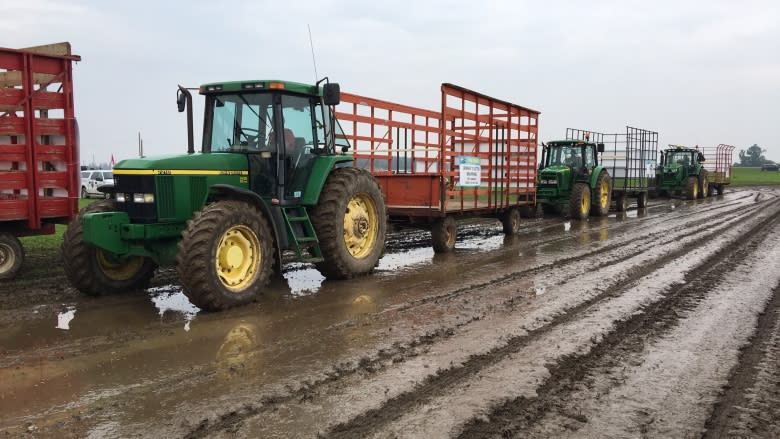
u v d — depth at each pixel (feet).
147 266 22.34
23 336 16.07
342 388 12.43
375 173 34.09
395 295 21.22
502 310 19.02
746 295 21.36
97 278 20.72
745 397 12.31
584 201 52.70
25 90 23.86
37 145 24.49
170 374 13.21
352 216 24.86
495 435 10.41
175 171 20.10
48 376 13.10
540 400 11.96
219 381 12.79
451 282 23.61
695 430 10.77
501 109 37.27
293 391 12.24
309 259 22.58
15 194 24.49
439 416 11.14
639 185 65.16
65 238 20.49
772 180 176.04
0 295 21.06
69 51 25.44
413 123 39.91
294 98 23.31
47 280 23.73
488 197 36.35
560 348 15.21
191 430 10.50
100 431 10.47
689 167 85.25
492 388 12.51
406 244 35.73
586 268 26.66
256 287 19.89
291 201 22.75
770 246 33.78
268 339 15.84
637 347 15.43
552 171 52.70
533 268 26.71
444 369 13.60
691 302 20.31
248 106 22.54
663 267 26.94
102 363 13.93
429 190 31.14
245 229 19.77
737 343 15.81
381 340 15.76
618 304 19.93
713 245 34.06
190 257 18.11
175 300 20.43
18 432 10.44
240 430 10.52
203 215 18.65
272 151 22.09
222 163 21.30
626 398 12.12
